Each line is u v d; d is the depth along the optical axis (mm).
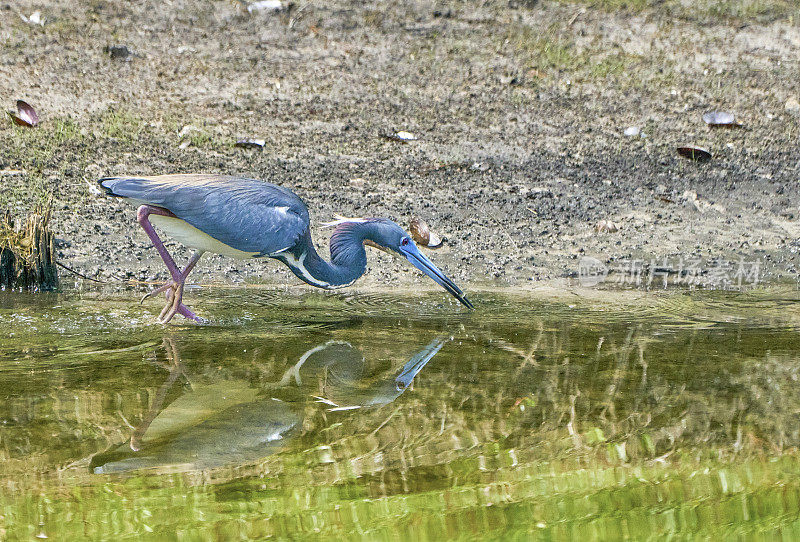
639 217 14781
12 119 16016
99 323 10062
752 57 22172
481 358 9125
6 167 14398
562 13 23516
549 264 13062
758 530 5961
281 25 21547
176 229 10258
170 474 6438
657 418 7543
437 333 10047
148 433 7117
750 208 15266
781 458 6840
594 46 22078
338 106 18266
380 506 6051
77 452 6746
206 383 8273
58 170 14555
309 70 19781
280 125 17219
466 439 7133
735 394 8102
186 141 16078
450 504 6137
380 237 11281
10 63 18359
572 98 19500
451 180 15656
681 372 8688
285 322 10398
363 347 9469
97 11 21094
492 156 16703
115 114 16938
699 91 20234
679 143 17703
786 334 10102
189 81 18688
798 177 16484
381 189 15070
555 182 15852
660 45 22422
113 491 6180
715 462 6770
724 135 18203
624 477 6512
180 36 20578
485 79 20031
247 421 7391
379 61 20453
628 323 10531
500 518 5941
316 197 14508
